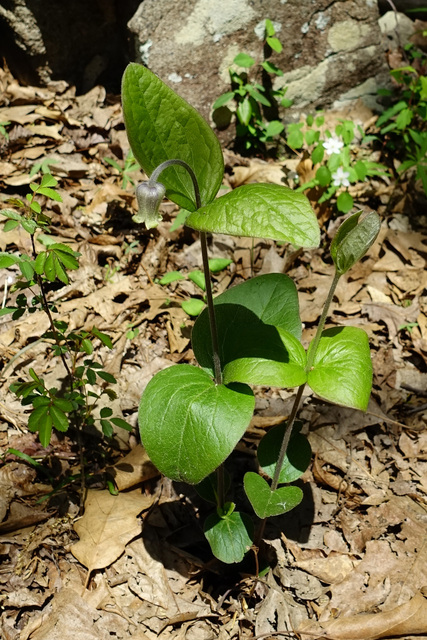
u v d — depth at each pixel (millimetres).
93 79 938
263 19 840
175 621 528
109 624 523
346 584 548
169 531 574
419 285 758
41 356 657
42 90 902
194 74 842
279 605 541
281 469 529
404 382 680
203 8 805
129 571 549
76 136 860
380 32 921
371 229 406
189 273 708
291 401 653
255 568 561
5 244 733
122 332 691
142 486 594
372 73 948
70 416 604
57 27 863
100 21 883
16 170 802
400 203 846
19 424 612
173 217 778
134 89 416
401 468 617
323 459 620
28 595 529
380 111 960
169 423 455
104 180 827
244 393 463
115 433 614
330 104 953
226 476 569
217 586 560
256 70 878
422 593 543
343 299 743
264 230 382
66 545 556
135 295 720
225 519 542
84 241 755
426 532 575
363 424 636
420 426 644
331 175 786
